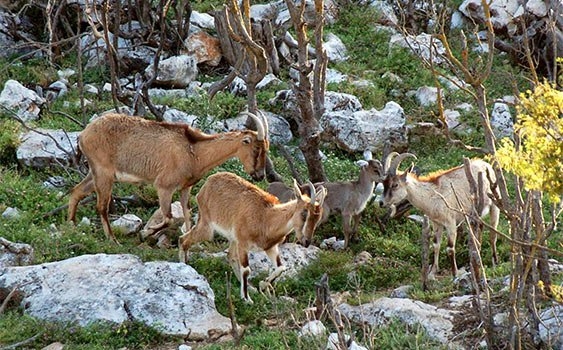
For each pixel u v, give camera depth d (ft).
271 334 100.68
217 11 178.50
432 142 161.89
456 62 96.63
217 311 108.47
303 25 133.80
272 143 157.79
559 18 168.76
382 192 127.24
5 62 176.65
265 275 118.42
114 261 111.04
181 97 166.81
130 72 176.96
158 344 102.89
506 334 94.99
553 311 94.48
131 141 123.24
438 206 121.29
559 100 77.00
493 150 94.99
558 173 77.00
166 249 123.44
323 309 101.19
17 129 150.61
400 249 128.06
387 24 199.52
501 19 185.68
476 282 94.32
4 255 115.34
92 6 171.32
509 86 175.32
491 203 124.57
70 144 140.36
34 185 139.03
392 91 176.55
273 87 172.14
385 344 98.73
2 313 106.01
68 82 171.73
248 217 112.06
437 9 198.49
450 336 99.91
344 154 159.63
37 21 187.32
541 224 90.79
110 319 103.71
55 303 105.50
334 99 163.84
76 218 129.70
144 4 176.96
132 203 138.21
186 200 125.39
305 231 109.29
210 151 124.47
